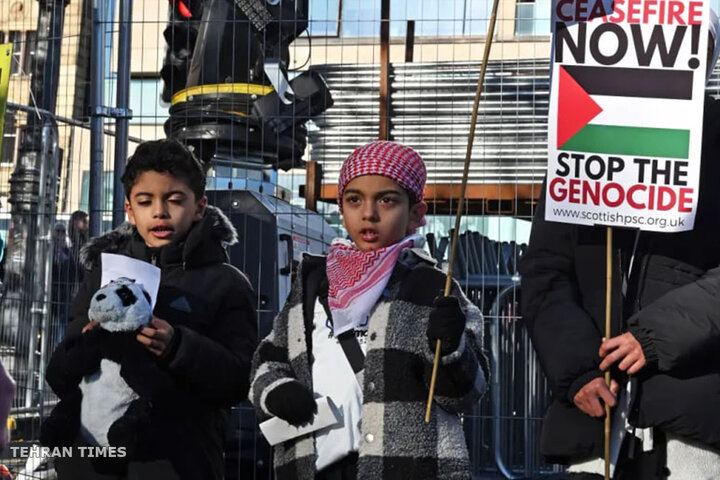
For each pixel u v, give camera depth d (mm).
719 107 3297
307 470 3117
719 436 3047
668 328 3027
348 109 6480
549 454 3219
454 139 6277
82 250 3811
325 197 6508
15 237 6348
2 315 6242
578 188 3191
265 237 5906
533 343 3305
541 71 6188
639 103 3184
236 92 6328
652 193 3164
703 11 3184
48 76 7047
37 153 6371
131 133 9328
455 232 3074
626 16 3203
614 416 3152
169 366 3516
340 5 6957
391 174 3172
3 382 2928
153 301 3486
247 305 3768
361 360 3115
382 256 3141
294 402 3082
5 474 5336
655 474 3111
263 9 6410
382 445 3027
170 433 3592
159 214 3678
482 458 5730
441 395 3055
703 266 3197
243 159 6348
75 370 3578
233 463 5617
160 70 6770
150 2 9820
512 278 5809
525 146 6184
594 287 3270
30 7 7090
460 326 2979
